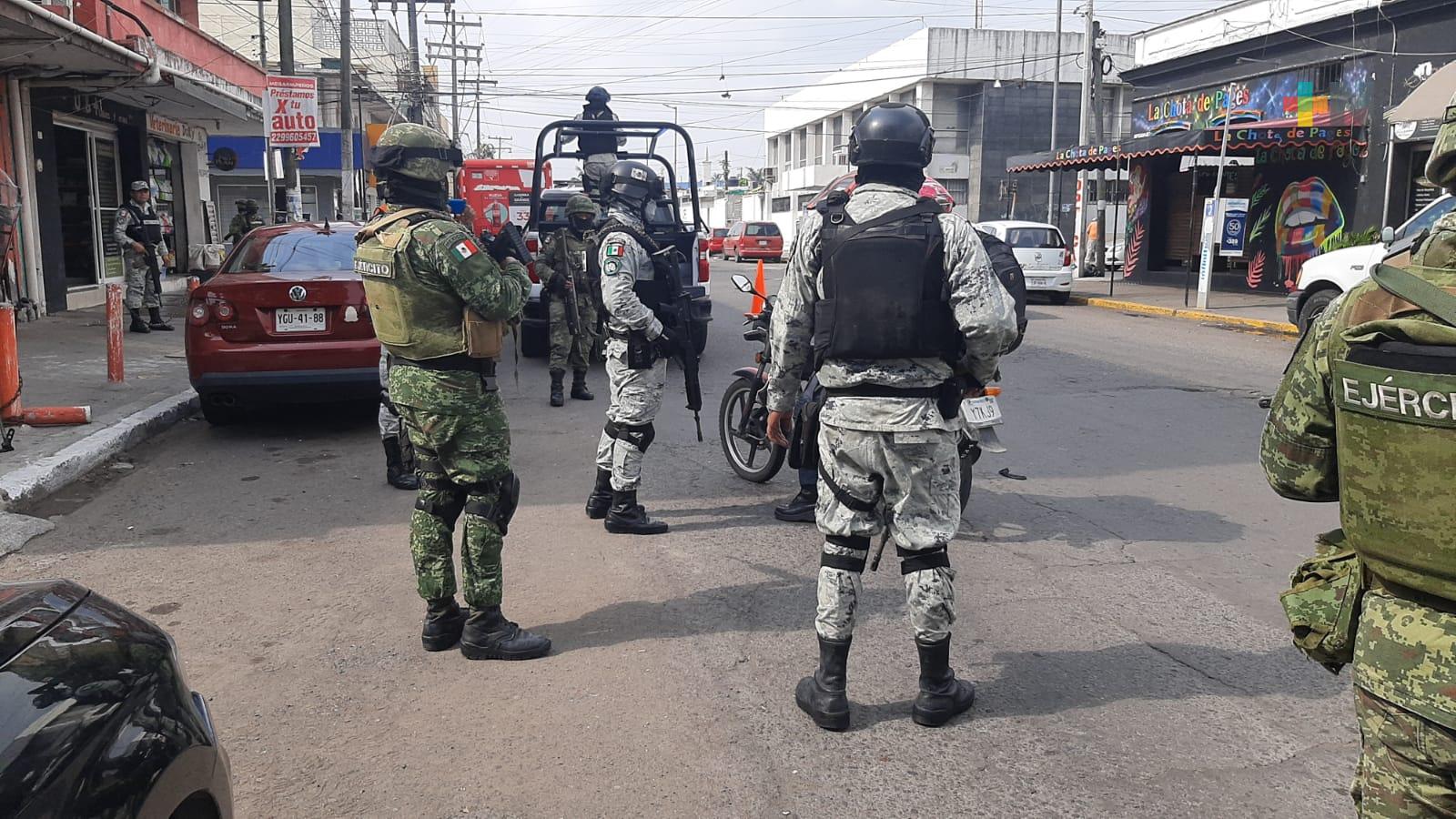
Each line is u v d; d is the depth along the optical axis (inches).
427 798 121.4
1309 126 709.9
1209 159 704.4
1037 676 153.4
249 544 213.8
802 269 137.6
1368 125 699.4
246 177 1396.4
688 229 463.5
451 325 151.9
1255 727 138.2
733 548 211.9
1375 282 73.6
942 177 1795.0
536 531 223.3
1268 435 82.4
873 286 128.3
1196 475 269.3
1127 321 644.7
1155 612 177.5
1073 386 402.3
